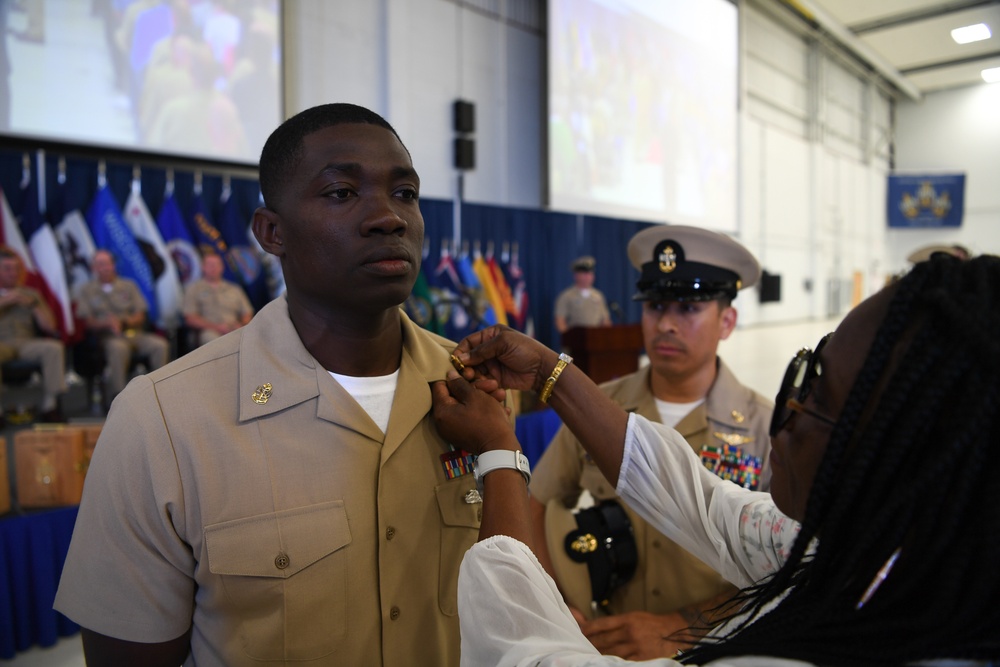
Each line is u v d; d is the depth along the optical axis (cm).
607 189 625
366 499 77
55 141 371
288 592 71
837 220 1324
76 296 396
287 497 73
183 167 427
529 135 668
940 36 1132
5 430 353
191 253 436
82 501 72
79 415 392
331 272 73
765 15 1067
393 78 542
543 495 144
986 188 1441
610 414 93
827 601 50
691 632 110
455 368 93
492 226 633
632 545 125
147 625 70
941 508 45
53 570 212
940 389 45
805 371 58
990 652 43
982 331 44
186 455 70
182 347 430
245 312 435
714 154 766
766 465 126
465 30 605
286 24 482
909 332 49
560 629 60
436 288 561
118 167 414
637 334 448
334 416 76
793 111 1166
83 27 376
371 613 76
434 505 83
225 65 431
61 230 394
